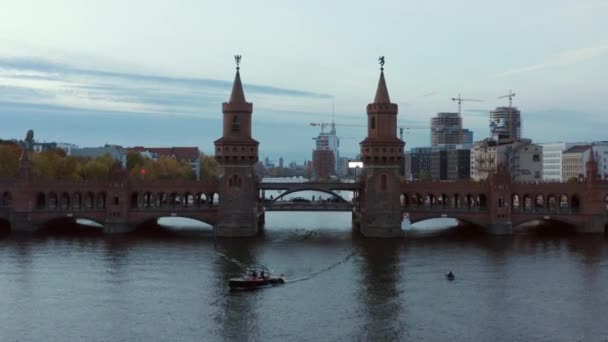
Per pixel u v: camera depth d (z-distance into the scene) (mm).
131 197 156750
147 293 95125
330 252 129500
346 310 86875
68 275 106062
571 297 93438
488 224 153875
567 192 154625
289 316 84062
